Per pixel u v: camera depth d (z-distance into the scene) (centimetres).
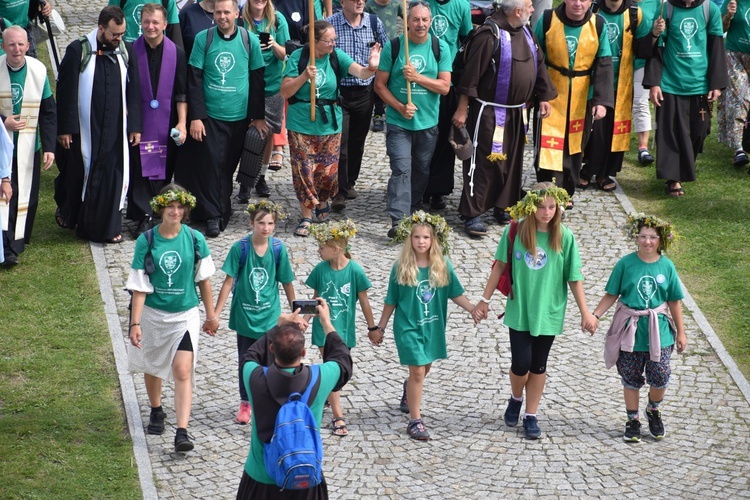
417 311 2075
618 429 2167
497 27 2872
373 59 2833
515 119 2933
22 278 2650
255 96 2911
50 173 3266
